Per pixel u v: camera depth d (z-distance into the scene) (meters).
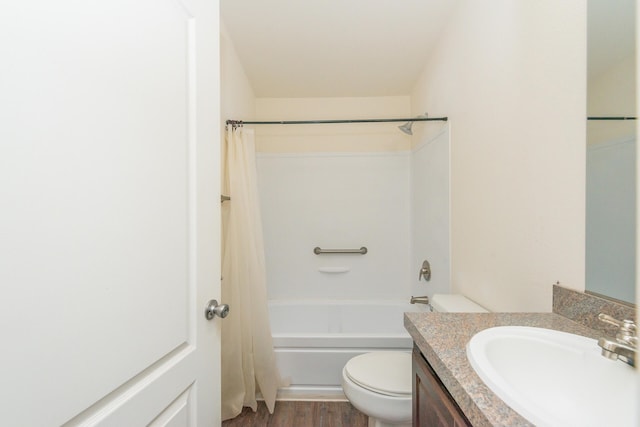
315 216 2.69
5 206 0.41
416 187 2.44
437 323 0.80
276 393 1.75
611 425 0.53
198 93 0.84
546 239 0.91
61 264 0.48
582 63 0.78
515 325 0.77
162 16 0.71
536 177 0.95
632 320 0.59
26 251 0.44
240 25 1.71
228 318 1.63
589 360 0.59
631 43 0.67
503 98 1.13
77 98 0.51
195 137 0.82
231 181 1.73
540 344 0.66
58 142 0.48
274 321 2.52
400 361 1.37
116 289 0.58
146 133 0.65
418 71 2.25
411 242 2.62
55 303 0.47
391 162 2.66
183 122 0.78
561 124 0.85
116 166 0.58
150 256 0.66
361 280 2.67
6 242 0.41
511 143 1.08
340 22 1.69
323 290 2.68
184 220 0.78
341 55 2.03
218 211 0.94
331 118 2.68
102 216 0.55
